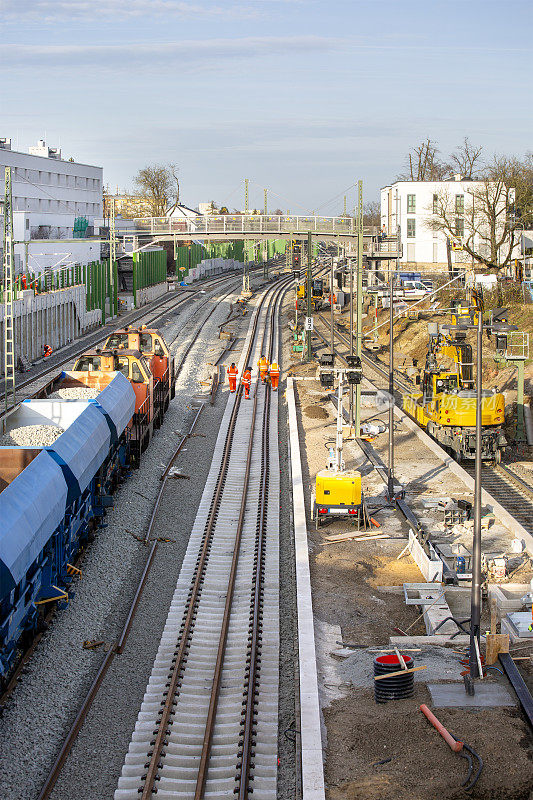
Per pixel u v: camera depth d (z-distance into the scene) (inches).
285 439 1315.2
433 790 472.4
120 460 1035.9
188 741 535.5
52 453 703.7
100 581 772.6
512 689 584.4
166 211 4968.0
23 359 1844.2
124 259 3294.8
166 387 1456.7
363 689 600.7
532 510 974.4
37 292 2167.8
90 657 643.5
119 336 1432.1
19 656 627.2
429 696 579.2
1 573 526.9
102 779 503.5
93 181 4082.2
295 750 526.3
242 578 781.9
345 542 885.8
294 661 641.0
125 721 564.1
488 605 731.4
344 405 1549.0
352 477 912.3
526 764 494.6
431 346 1309.1
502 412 1151.6
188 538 895.7
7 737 534.6
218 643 661.3
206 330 2400.3
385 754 513.0
